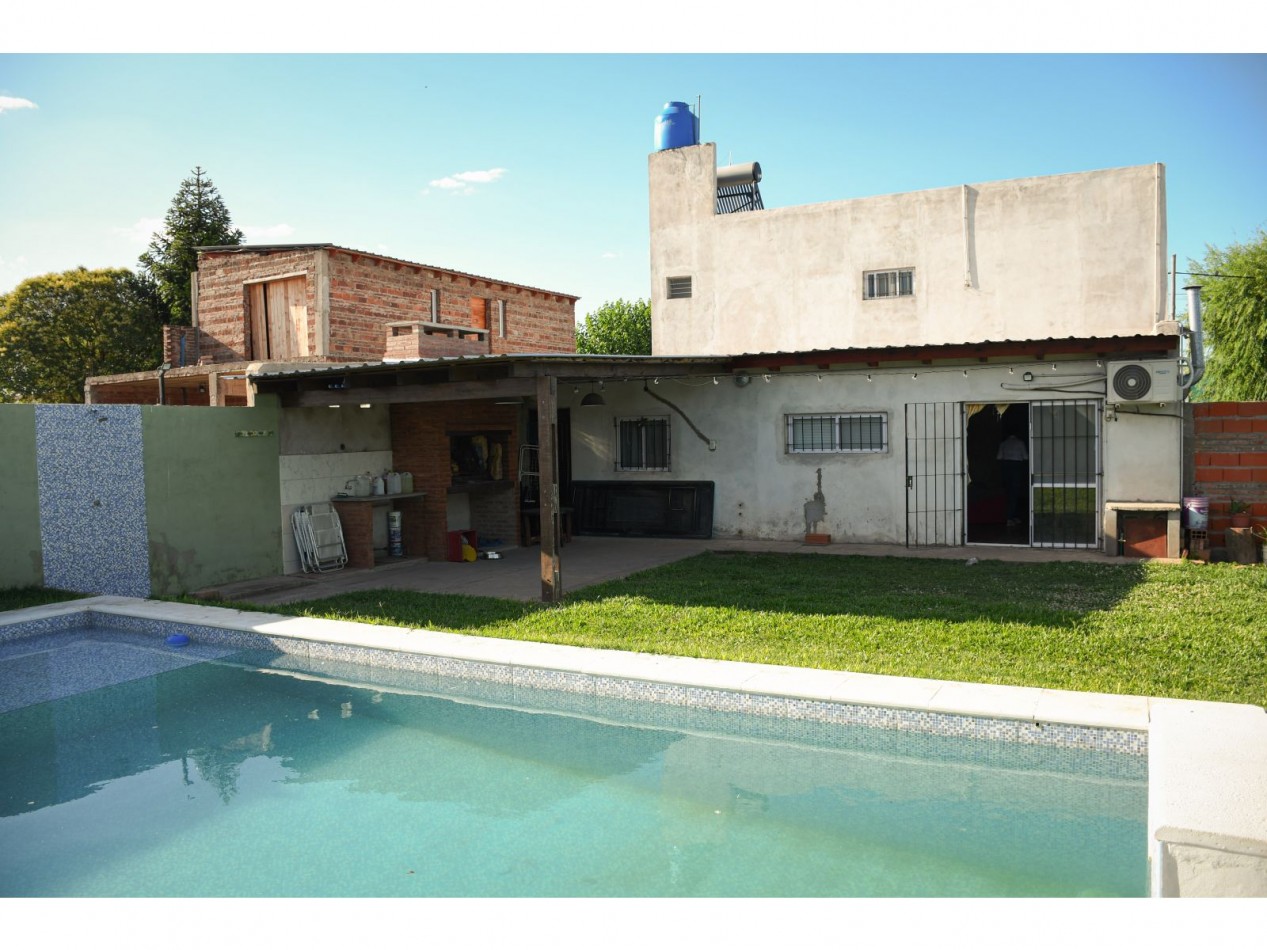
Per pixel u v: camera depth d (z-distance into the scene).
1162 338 10.27
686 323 16.16
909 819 4.33
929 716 5.06
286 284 15.81
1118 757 4.63
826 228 14.97
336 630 7.45
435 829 4.36
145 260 34.81
